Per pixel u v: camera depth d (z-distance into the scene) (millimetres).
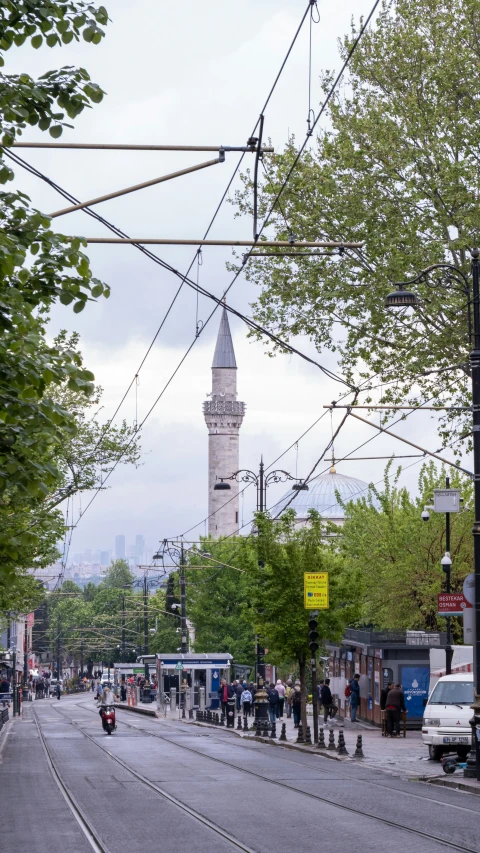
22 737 41531
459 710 27031
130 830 14906
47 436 11172
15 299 10953
